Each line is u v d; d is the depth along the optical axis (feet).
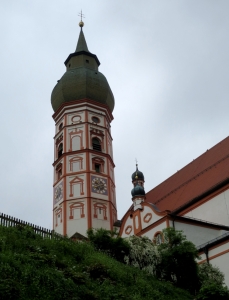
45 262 78.28
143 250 107.45
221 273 115.44
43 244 92.84
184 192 186.09
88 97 233.35
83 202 205.46
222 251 127.44
